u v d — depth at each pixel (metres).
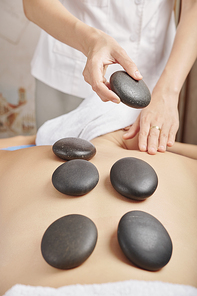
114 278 0.31
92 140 0.75
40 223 0.39
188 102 1.36
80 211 0.40
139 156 0.57
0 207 0.45
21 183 0.48
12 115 2.52
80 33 0.69
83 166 0.44
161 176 0.51
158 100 0.74
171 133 0.70
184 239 0.39
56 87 1.22
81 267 0.32
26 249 0.36
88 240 0.32
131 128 0.74
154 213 0.42
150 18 0.96
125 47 0.98
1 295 0.32
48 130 0.90
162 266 0.32
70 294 0.27
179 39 0.83
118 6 0.95
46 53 1.20
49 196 0.44
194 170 0.57
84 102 0.94
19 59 2.38
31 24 2.30
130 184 0.41
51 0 0.81
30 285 0.31
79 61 1.12
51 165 0.52
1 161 0.57
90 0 0.98
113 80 0.54
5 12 2.26
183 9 0.90
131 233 0.33
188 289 0.29
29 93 2.47
